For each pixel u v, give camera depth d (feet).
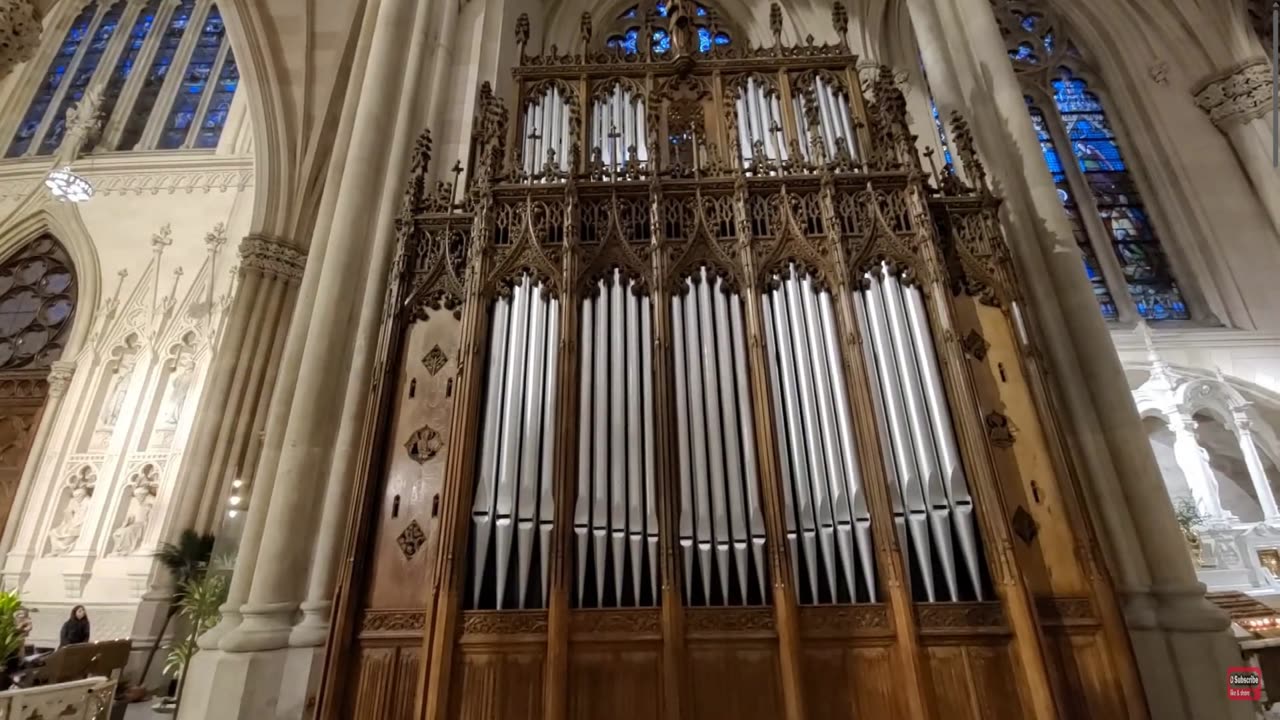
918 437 15.79
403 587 15.07
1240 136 38.37
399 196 20.62
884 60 35.94
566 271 17.66
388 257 19.60
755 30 38.47
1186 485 31.27
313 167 48.60
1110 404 16.88
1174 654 14.48
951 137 21.42
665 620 13.99
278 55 47.14
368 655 14.40
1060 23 45.42
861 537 14.89
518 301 17.67
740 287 17.83
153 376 48.91
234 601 16.15
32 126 61.05
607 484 15.42
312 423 17.03
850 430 15.85
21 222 55.16
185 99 61.77
